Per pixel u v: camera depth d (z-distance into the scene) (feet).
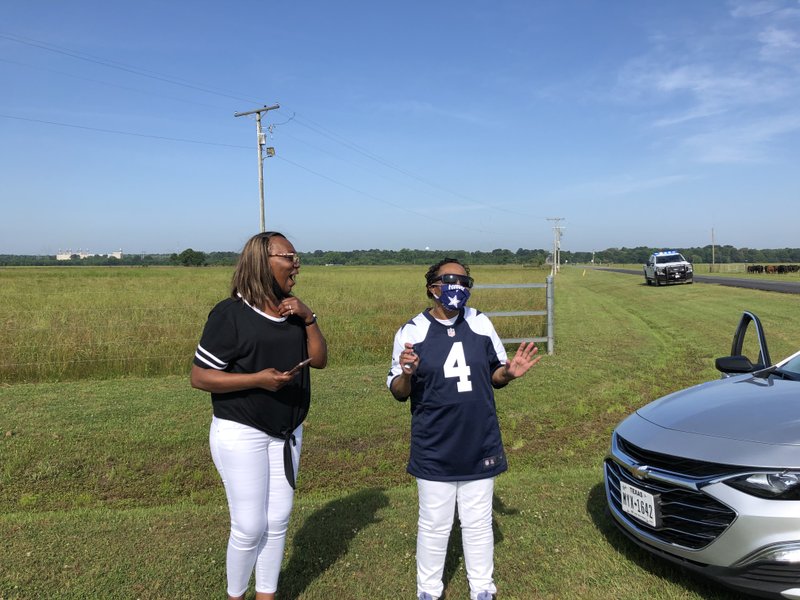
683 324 54.44
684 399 12.73
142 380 30.48
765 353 15.53
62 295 63.00
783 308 60.29
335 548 12.42
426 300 59.41
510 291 57.82
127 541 12.62
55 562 11.60
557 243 337.31
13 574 11.08
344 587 10.92
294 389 9.09
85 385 29.12
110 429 22.12
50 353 31.48
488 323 10.04
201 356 8.61
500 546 12.37
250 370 8.72
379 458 20.42
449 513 9.82
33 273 174.29
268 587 9.34
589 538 12.66
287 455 9.11
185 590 10.62
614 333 49.37
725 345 41.60
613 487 12.30
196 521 13.75
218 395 8.79
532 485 16.05
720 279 142.10
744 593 9.62
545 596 10.53
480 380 9.60
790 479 9.21
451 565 11.91
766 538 9.11
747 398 11.94
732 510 9.41
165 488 17.93
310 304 54.13
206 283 97.04
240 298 8.84
